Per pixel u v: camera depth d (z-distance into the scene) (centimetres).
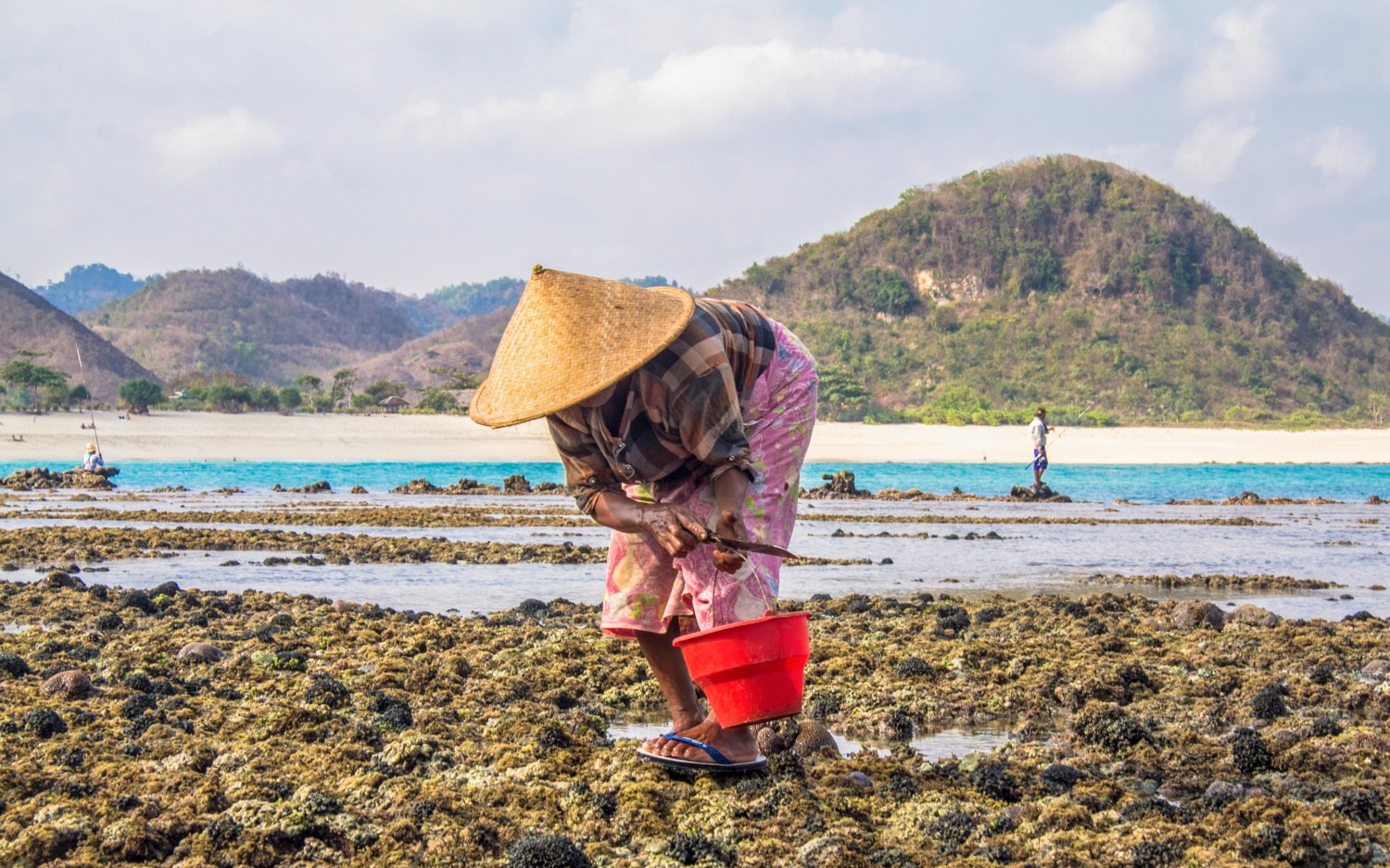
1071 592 1264
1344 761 592
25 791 517
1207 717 692
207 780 516
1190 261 14362
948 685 772
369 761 572
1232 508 2944
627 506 482
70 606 1030
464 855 449
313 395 10294
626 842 476
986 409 10469
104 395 13850
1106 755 614
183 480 3875
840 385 10469
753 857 450
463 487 3222
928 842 472
